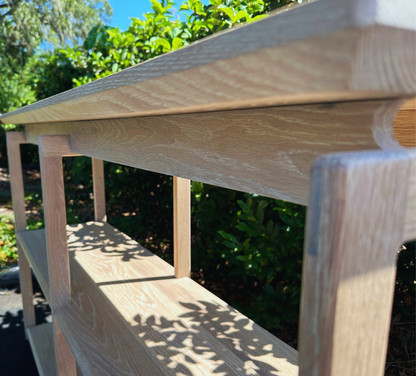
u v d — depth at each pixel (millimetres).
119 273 1836
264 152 517
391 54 291
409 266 2049
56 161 1381
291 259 2076
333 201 294
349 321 318
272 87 338
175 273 1794
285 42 308
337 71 281
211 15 2439
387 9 273
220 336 1286
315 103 435
